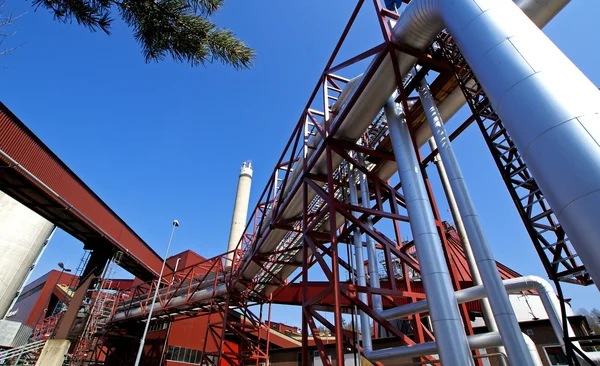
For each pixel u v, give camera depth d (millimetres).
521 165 6680
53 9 4730
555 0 6809
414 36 7926
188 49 5262
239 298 24156
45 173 18562
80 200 21875
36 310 49688
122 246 27188
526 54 4273
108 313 33312
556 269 5887
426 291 6293
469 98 7953
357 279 10586
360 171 11938
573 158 3383
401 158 8219
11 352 25266
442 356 5598
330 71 11469
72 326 22953
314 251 10219
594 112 3574
